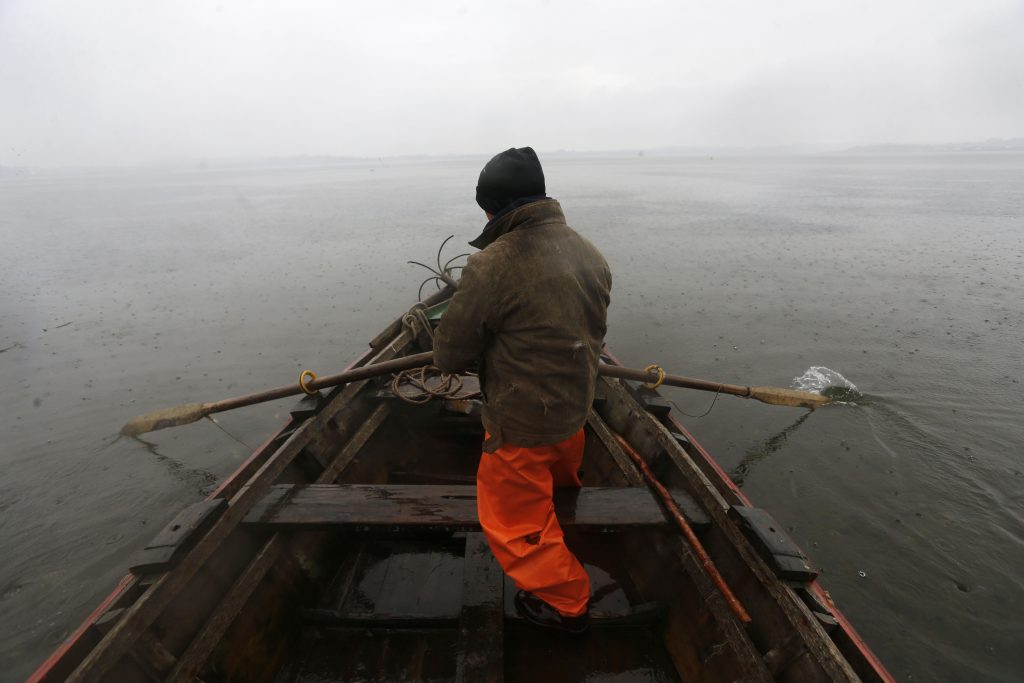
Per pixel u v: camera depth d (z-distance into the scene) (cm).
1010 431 584
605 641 246
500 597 226
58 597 414
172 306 1100
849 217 2225
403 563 299
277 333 938
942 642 354
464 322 166
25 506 511
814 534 448
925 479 512
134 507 509
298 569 264
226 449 597
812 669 177
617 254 1510
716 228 1956
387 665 239
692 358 798
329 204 3341
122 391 731
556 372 167
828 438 581
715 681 209
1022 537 439
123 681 179
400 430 434
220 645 211
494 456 191
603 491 260
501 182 164
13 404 697
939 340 837
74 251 1738
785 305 1024
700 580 230
